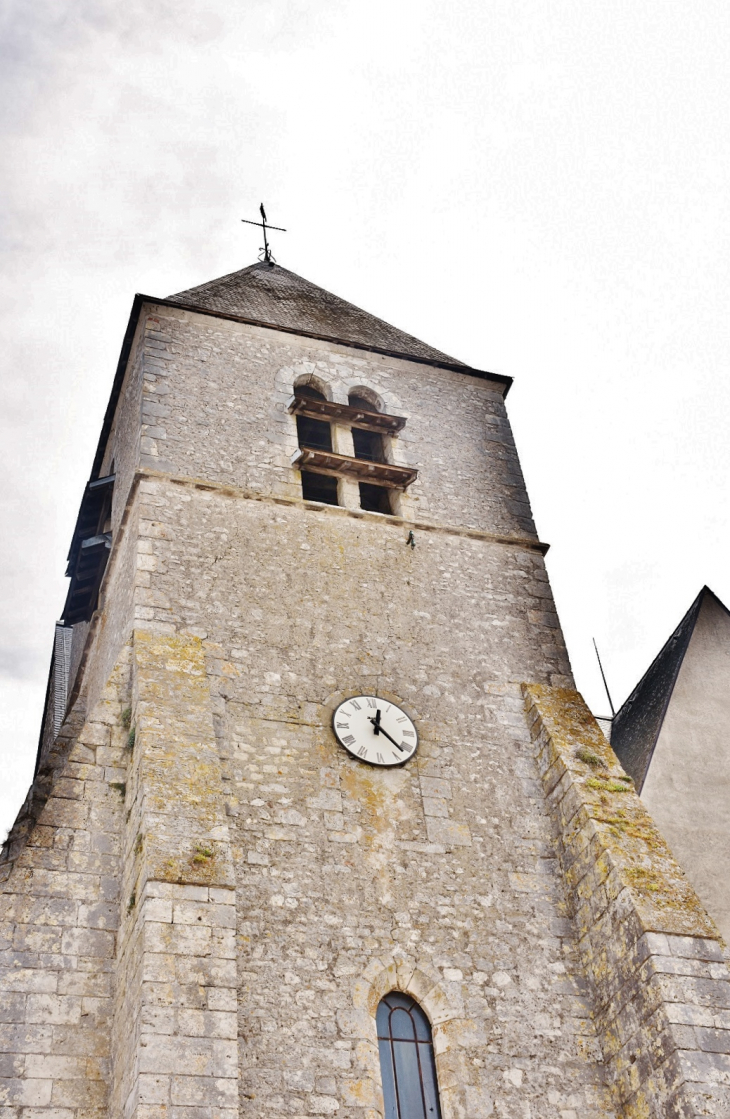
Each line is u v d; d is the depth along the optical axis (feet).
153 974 33.35
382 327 67.67
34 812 39.81
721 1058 35.58
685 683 55.21
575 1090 37.50
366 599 50.34
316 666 46.80
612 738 60.59
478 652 50.47
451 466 58.70
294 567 50.19
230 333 59.52
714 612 58.59
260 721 43.91
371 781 43.65
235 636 46.44
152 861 35.94
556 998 39.63
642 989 37.68
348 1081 35.42
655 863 41.16
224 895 35.83
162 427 53.31
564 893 42.65
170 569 47.73
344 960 38.24
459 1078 36.86
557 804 44.78
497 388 64.54
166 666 43.68
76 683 55.42
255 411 55.93
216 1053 32.35
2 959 35.83
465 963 39.68
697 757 52.31
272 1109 34.09
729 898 47.24
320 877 40.06
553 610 53.83
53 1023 35.09
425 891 41.11
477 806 44.50
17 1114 33.09
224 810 38.83
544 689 49.78
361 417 57.31
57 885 38.01
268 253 75.36
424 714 47.06
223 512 50.93
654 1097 35.99
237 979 36.06
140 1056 31.68
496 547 55.62
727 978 37.58
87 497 59.72
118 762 41.57
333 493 57.26
